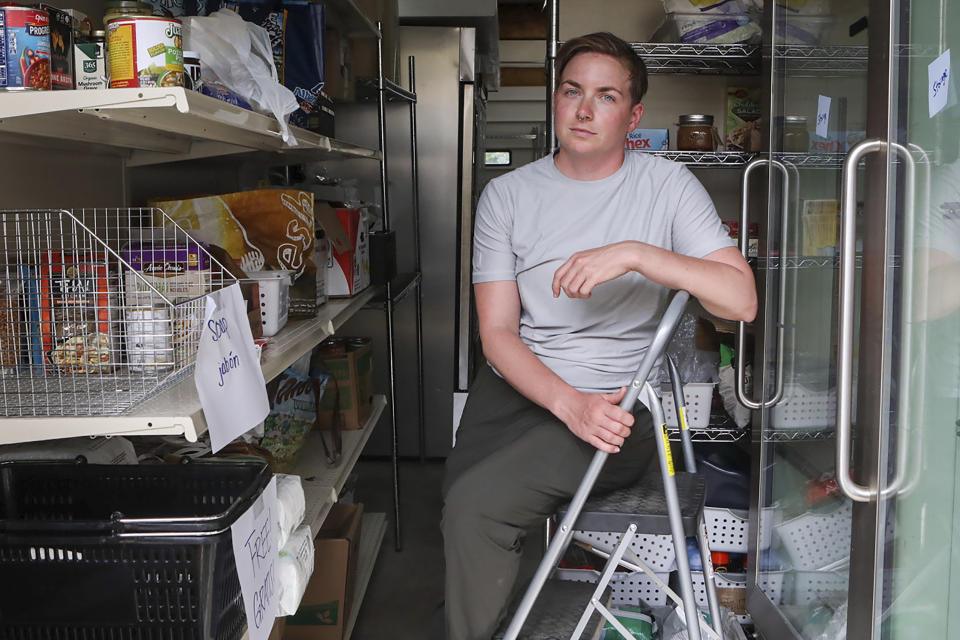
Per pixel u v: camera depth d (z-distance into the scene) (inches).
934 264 56.6
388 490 151.3
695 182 78.1
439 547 127.5
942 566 57.9
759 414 95.3
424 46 159.8
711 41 102.0
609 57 73.8
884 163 61.2
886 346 62.1
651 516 68.2
